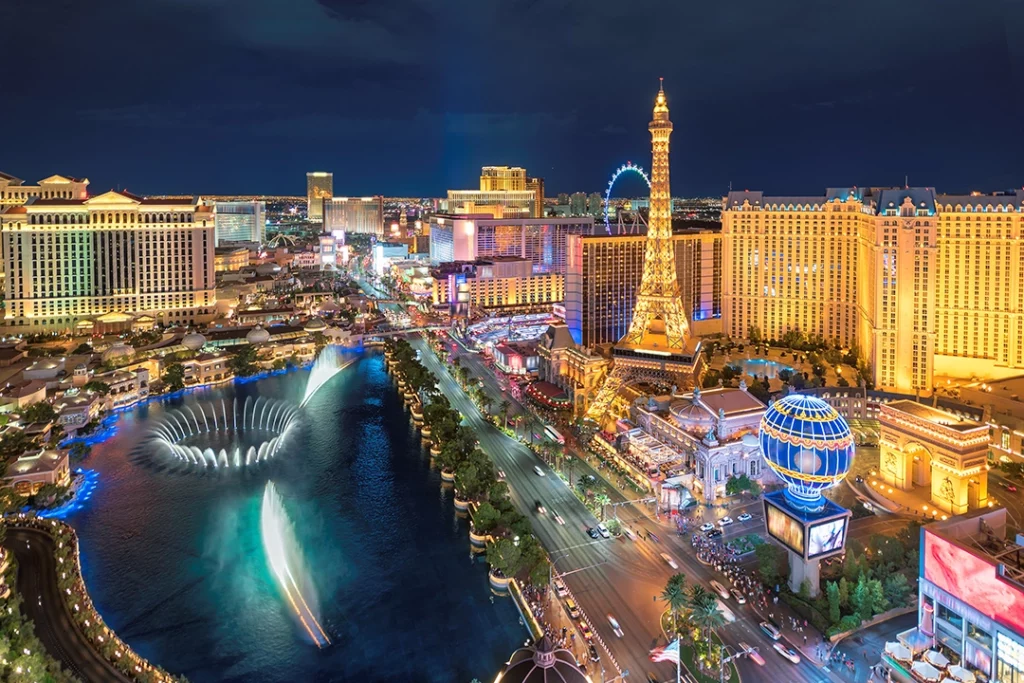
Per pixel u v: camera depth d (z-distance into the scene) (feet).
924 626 439.63
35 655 409.49
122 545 609.83
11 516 632.38
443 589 550.36
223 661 464.24
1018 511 625.00
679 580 463.42
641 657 449.06
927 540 432.66
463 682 444.96
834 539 499.92
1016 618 376.07
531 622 496.64
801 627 474.90
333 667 459.73
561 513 647.56
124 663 442.50
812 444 488.85
